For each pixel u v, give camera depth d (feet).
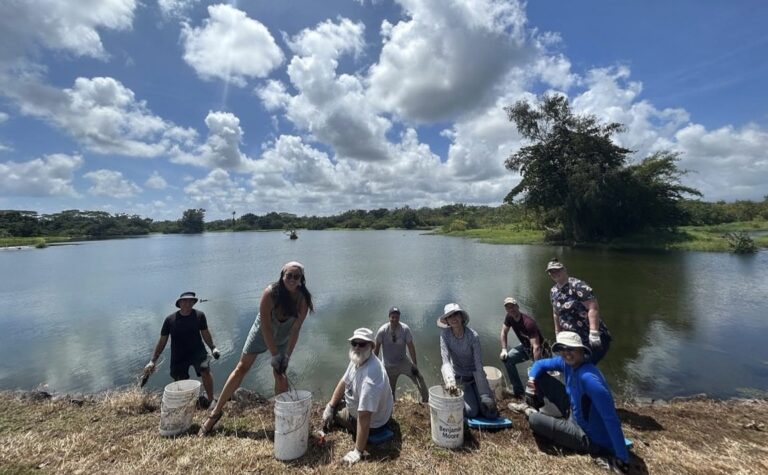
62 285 69.21
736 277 61.21
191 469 12.28
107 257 135.54
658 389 23.24
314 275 71.82
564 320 17.28
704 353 28.89
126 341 35.37
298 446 13.00
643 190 120.67
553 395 15.66
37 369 28.66
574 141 129.08
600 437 13.09
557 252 104.68
